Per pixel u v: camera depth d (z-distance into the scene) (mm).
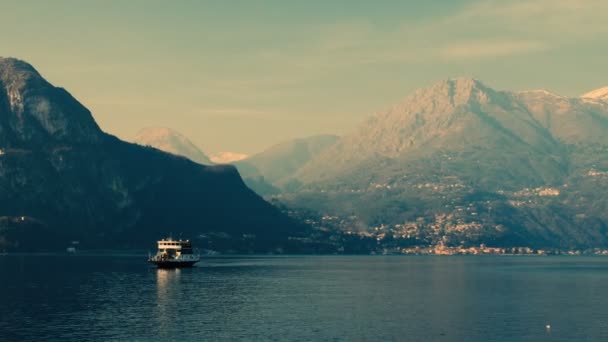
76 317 179000
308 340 153125
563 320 182500
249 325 170250
